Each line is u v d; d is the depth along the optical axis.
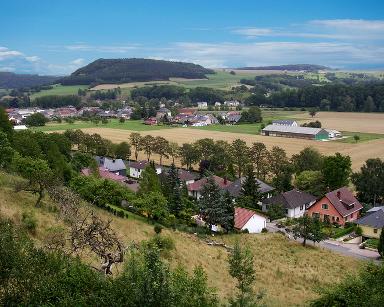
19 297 16.05
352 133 172.25
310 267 47.56
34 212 34.03
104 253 21.83
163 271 17.06
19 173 55.19
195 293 19.59
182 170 102.75
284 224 69.69
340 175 81.94
